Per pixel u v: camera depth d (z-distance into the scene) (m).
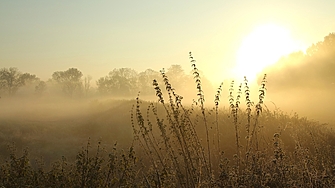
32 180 5.54
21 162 5.74
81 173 5.48
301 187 4.57
